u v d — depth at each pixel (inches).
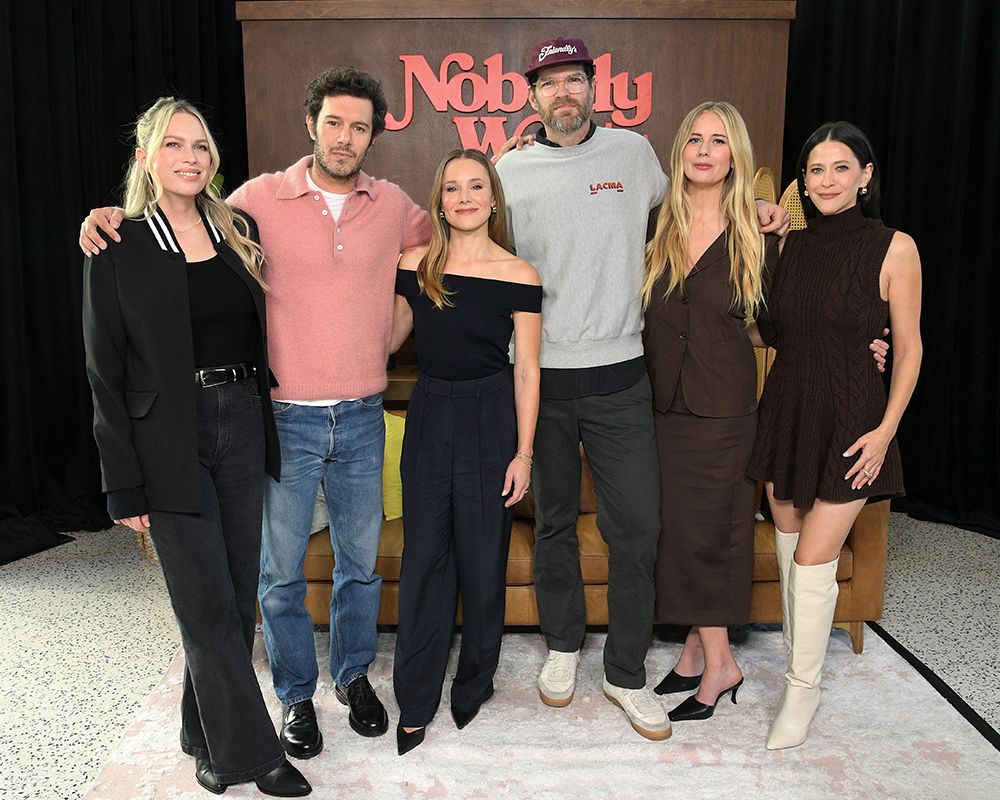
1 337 153.7
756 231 89.5
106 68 164.1
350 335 86.1
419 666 91.0
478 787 85.7
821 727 96.1
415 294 89.4
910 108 169.3
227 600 80.0
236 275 78.1
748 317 92.3
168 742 93.0
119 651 114.6
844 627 113.9
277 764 83.7
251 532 83.0
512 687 104.5
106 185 164.9
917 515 172.7
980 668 111.0
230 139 194.1
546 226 90.7
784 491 90.5
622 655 96.3
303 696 93.7
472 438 88.9
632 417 92.4
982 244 160.9
